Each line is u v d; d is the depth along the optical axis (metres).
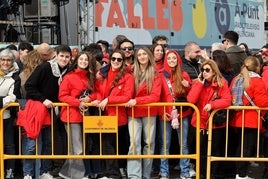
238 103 6.71
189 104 6.57
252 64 6.71
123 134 6.96
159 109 6.83
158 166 7.43
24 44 8.05
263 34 19.61
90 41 11.12
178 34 13.99
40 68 6.59
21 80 6.93
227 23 16.50
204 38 15.21
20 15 11.10
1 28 10.85
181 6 14.16
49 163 7.25
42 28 11.13
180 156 6.68
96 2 11.33
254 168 7.95
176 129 7.01
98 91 6.73
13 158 6.59
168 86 6.85
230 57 7.67
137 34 12.54
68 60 6.71
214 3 15.76
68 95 6.54
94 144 6.83
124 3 12.16
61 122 6.84
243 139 6.77
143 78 6.60
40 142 6.73
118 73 6.58
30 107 6.47
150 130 6.71
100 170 7.00
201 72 6.71
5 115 6.70
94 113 6.73
